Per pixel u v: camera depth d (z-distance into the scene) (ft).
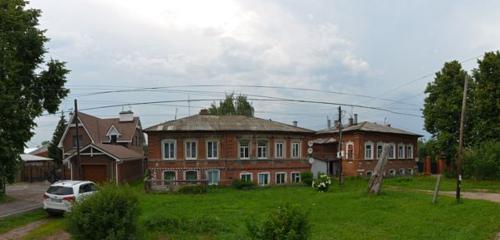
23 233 67.15
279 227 41.42
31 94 110.73
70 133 190.80
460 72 170.19
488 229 63.41
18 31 102.58
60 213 81.71
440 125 172.14
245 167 142.51
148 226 65.41
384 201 90.02
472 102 165.27
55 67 113.50
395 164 194.49
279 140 148.15
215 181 140.77
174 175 139.95
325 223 72.08
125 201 55.01
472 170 153.58
